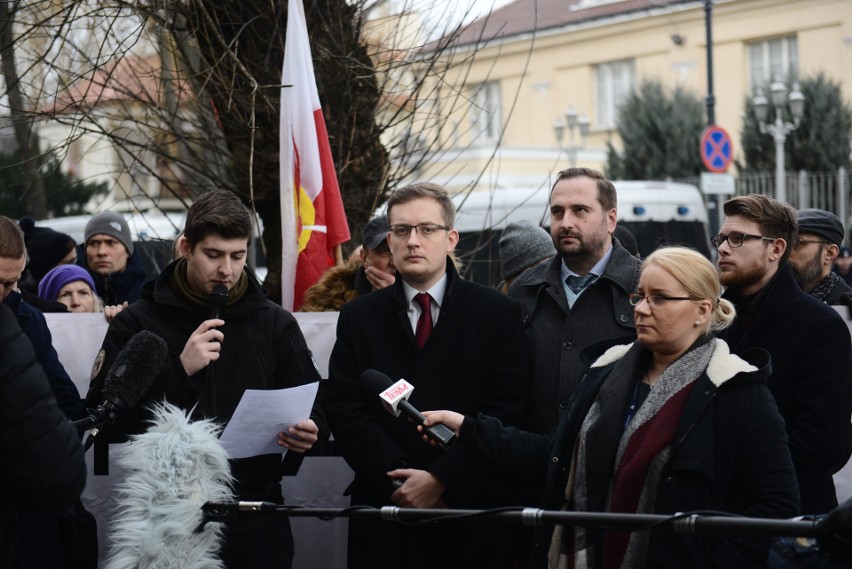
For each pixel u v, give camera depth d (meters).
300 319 5.12
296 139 5.89
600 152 28.78
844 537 2.85
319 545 4.96
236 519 3.65
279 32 6.47
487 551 4.19
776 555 3.19
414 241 4.28
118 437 4.10
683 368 3.52
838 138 24.02
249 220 4.11
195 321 4.15
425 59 6.81
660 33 30.08
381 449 4.11
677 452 3.41
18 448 3.12
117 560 3.59
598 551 3.55
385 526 4.22
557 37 31.78
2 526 3.25
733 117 29.03
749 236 4.23
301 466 4.97
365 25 6.96
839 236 5.52
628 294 4.47
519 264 5.64
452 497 4.09
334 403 4.29
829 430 3.92
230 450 3.96
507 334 4.32
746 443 3.43
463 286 4.39
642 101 26.55
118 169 7.80
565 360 4.44
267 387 4.16
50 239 7.30
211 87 6.48
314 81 5.95
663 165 26.11
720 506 3.41
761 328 4.15
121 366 3.79
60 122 6.38
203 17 6.33
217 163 7.09
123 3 6.10
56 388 4.27
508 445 3.87
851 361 4.06
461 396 4.25
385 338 4.34
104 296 6.75
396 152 7.56
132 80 7.14
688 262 3.56
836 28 27.41
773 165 24.42
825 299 5.49
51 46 6.13
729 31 29.05
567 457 3.70
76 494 3.26
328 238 5.93
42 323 4.32
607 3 31.42
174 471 3.65
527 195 13.73
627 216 14.41
